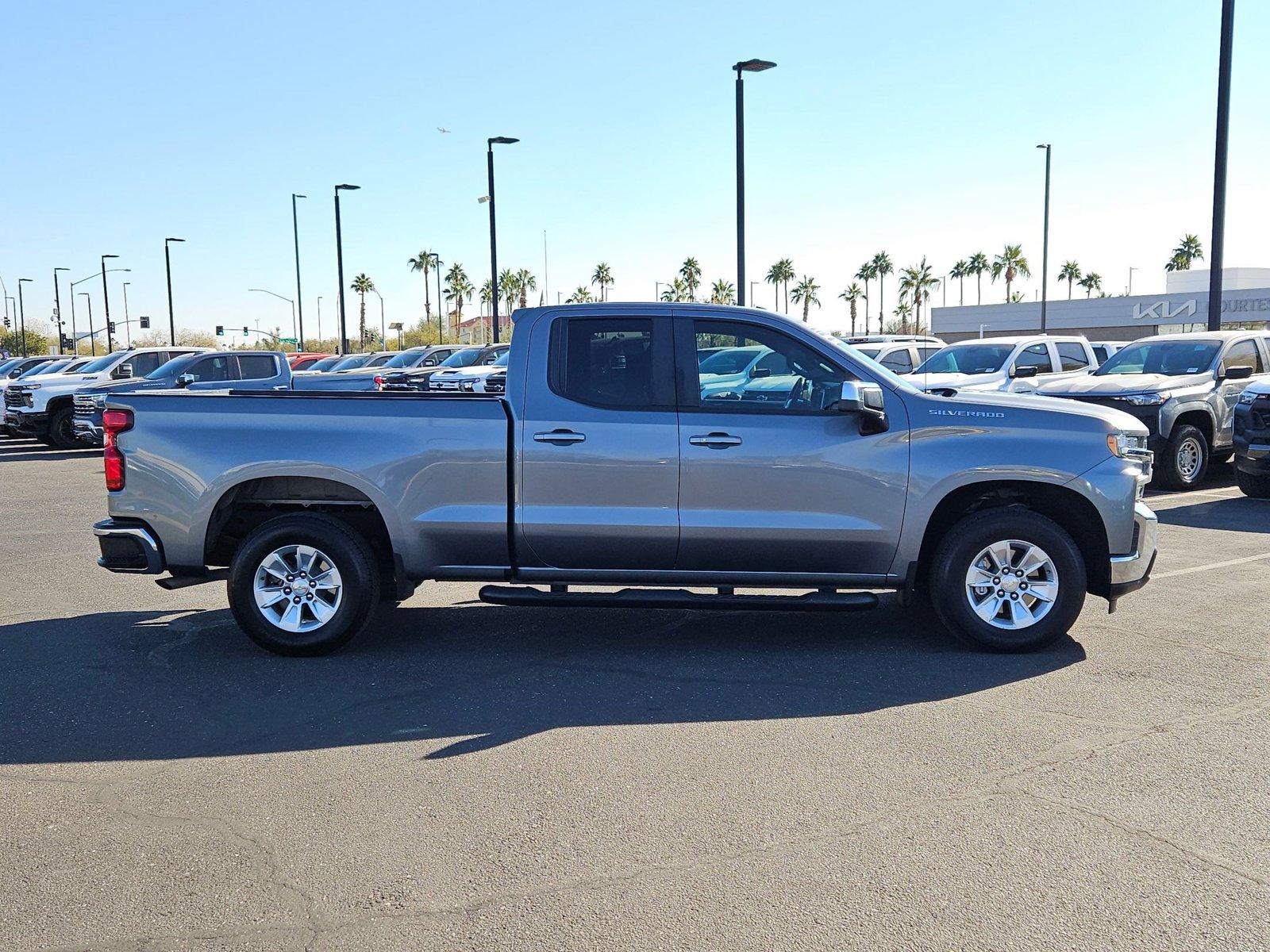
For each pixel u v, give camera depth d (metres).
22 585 8.25
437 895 3.38
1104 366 14.64
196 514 6.08
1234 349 13.57
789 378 6.08
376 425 6.06
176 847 3.73
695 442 5.94
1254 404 11.48
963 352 17.55
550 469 5.99
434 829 3.86
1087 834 3.77
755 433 5.95
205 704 5.32
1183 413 12.80
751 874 3.49
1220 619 6.78
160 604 7.60
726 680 5.66
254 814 4.00
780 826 3.85
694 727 4.92
